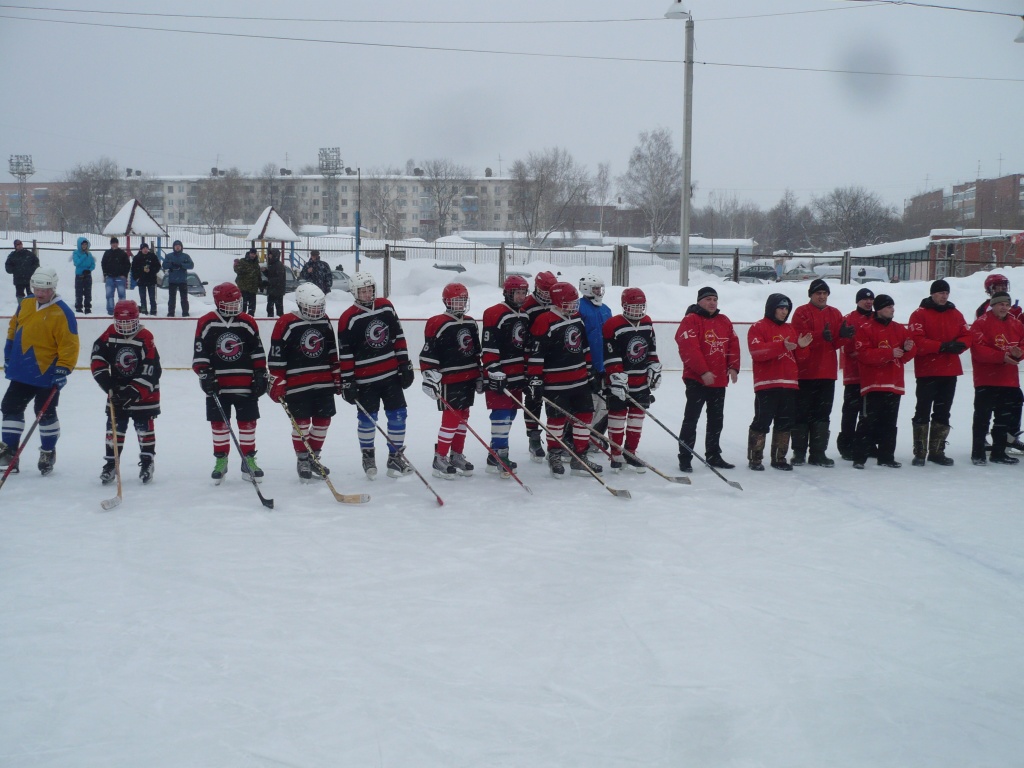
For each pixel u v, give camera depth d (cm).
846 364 809
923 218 6294
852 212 5391
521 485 674
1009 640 411
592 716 333
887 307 767
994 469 787
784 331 750
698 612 437
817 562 517
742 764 302
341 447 848
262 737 315
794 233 6406
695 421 757
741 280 2791
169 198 8875
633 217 6134
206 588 462
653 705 343
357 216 2533
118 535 552
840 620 431
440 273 2302
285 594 454
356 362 694
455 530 571
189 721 326
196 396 1148
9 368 698
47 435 704
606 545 543
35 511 604
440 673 367
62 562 500
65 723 324
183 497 646
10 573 482
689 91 1814
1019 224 6075
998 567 513
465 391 714
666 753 308
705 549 538
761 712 339
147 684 355
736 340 761
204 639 398
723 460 767
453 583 472
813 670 376
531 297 737
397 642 397
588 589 466
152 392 671
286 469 743
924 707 346
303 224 7919
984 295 1838
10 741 312
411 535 559
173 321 1408
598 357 765
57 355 695
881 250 3400
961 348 777
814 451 791
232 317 672
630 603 447
